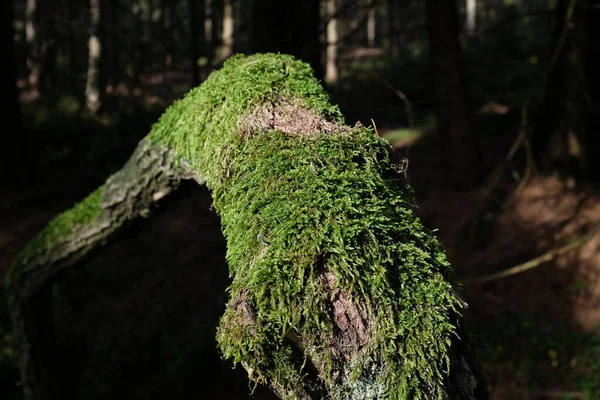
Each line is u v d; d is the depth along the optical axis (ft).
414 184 33.73
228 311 3.74
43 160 36.68
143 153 8.06
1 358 21.35
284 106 5.50
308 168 4.42
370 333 3.51
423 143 39.60
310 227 3.86
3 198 32.68
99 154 37.11
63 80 49.98
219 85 6.13
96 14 48.49
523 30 66.74
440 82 32.58
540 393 21.35
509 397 21.29
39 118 43.14
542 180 31.09
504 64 53.26
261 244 3.99
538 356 22.97
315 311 3.51
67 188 34.40
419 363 3.42
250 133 5.17
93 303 24.81
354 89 48.16
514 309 25.50
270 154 4.73
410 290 3.70
